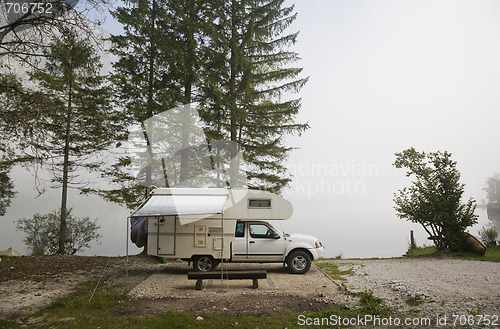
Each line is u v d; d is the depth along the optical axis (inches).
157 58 649.0
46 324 244.4
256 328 229.5
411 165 578.9
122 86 603.2
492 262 460.8
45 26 330.6
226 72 724.7
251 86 759.1
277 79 776.9
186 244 411.5
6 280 401.1
